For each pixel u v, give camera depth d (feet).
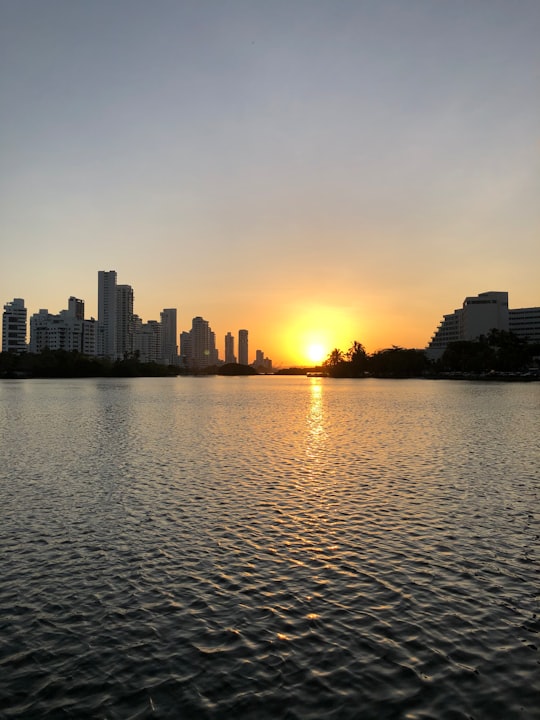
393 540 65.05
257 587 52.19
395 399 356.18
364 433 169.99
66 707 35.53
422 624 45.16
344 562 58.23
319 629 44.42
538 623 45.37
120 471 106.83
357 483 95.35
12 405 293.43
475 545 63.21
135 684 37.70
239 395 439.63
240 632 44.06
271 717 34.47
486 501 82.64
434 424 194.90
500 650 41.47
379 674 38.55
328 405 309.01
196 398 383.45
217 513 76.54
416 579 53.83
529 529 68.95
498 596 50.16
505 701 35.83
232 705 35.55
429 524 71.10
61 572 55.88
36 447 139.54
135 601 49.44
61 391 458.50
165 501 83.15
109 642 42.75
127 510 78.28
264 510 78.02
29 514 76.38
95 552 61.41
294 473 104.47
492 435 162.30
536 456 123.54
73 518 74.38
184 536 66.74
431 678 38.09
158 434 168.14
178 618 46.34
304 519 73.56
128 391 472.44
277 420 216.13
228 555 60.39
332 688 37.11
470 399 338.34
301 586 52.34
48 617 46.62
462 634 43.65
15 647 42.19
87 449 136.26
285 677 38.32
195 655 40.96
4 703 35.88
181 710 35.17
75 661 40.37
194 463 115.85
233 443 147.54
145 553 61.00
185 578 54.29
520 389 466.29
